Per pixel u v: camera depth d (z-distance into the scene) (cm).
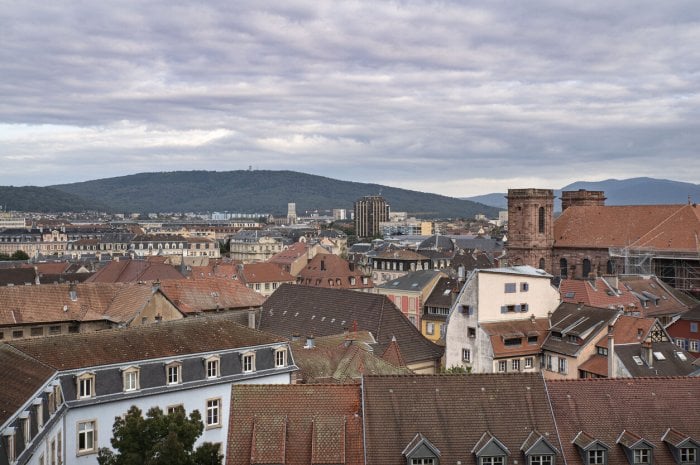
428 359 11569
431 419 5800
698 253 16175
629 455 5838
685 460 5850
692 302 14450
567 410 6062
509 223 19900
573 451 5856
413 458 5541
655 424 6034
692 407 6153
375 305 11956
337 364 9394
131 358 7781
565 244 19500
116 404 7531
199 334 8638
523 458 5709
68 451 7150
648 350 9775
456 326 11881
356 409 5869
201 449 5666
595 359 10512
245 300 14350
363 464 5584
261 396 5906
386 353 10444
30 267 19362
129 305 11700
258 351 8750
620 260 17950
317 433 5688
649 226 18112
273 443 5634
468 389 5994
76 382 7262
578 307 11650
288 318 13075
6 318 11138
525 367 11394
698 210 17738
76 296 11925
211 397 8300
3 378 6538
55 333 11506
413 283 18200
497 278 11600
